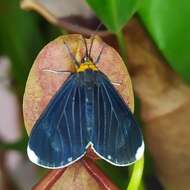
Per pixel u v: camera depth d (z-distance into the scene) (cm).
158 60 31
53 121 24
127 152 24
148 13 30
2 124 49
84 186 25
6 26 38
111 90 25
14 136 48
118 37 29
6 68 42
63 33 31
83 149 24
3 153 43
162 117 32
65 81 25
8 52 38
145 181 35
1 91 48
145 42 31
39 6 30
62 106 24
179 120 32
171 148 33
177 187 34
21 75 39
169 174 34
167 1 30
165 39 30
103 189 26
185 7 30
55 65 25
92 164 26
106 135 24
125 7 27
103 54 25
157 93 32
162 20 30
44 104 25
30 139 23
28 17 38
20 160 46
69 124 24
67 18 30
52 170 25
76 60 25
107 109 24
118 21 27
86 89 25
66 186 25
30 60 38
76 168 25
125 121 24
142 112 32
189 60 30
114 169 35
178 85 32
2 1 38
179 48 30
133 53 31
